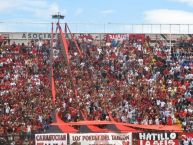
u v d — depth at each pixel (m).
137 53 64.62
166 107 49.53
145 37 69.12
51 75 49.28
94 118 45.81
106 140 37.25
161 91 53.47
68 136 37.03
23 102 48.72
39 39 67.38
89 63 60.78
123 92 52.88
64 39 52.22
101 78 57.03
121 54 64.12
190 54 64.06
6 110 47.12
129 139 37.38
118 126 39.03
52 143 36.97
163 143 37.66
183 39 68.81
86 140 37.12
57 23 54.94
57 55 60.56
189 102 51.00
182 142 40.06
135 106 49.41
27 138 40.81
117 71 59.22
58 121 42.31
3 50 63.47
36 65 59.28
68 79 55.25
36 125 43.94
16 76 56.47
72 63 60.25
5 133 41.47
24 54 62.62
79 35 67.88
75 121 44.09
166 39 69.69
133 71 59.12
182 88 54.34
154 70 59.31
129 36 69.00
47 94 50.84
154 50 65.56
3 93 51.31
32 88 52.97
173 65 60.78
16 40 67.75
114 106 49.34
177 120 46.59
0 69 58.09
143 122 45.72
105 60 62.03
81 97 50.06
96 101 49.31
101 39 68.50
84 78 56.75
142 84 55.19
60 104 47.50
